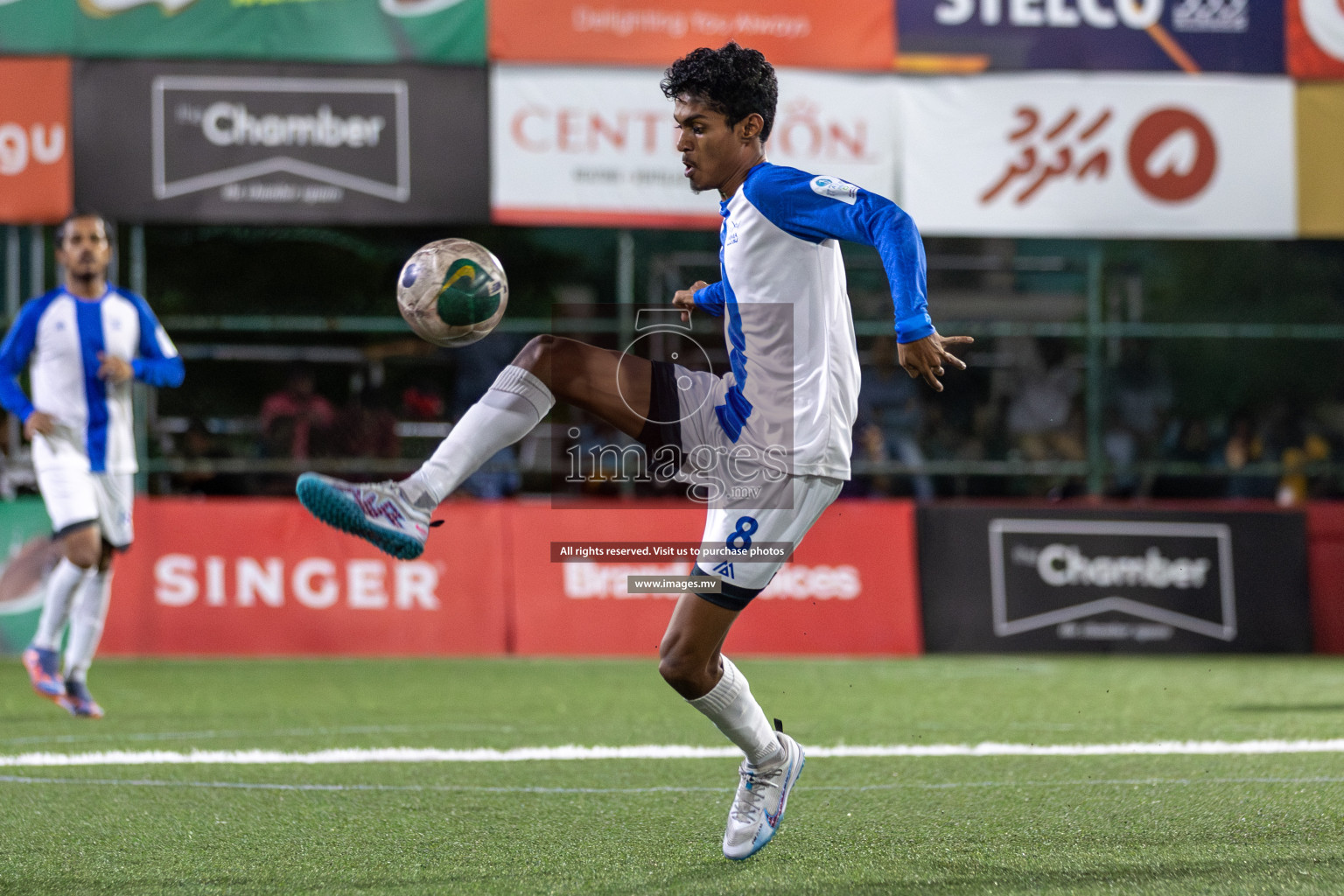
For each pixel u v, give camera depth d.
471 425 11.74
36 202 34.12
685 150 12.25
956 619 35.72
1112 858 12.40
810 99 35.66
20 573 33.72
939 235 36.31
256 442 40.56
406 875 11.86
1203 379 57.38
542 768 17.91
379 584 34.66
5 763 18.23
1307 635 36.38
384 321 38.47
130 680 28.86
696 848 12.96
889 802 15.41
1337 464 47.25
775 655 35.06
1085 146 36.44
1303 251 58.38
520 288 50.94
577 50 35.22
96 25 34.16
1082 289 44.72
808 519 12.03
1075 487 44.28
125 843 13.26
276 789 16.28
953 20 36.03
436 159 35.03
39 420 22.61
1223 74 36.75
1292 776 17.08
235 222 34.72
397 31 34.81
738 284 11.96
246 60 34.56
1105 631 35.97
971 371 44.38
